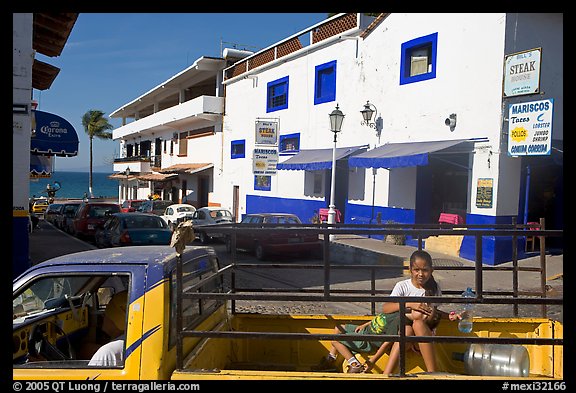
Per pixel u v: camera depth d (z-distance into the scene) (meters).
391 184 17.12
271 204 24.59
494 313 8.27
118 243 14.42
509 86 12.56
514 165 13.16
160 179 36.88
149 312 3.00
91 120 63.94
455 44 14.29
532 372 4.12
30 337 3.54
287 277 11.70
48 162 17.12
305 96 21.97
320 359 4.27
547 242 14.20
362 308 8.66
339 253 15.01
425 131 15.42
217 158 30.92
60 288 4.02
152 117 38.91
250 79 26.64
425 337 2.98
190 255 3.56
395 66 16.70
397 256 13.05
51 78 14.68
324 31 20.84
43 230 26.73
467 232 3.14
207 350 3.56
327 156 19.14
